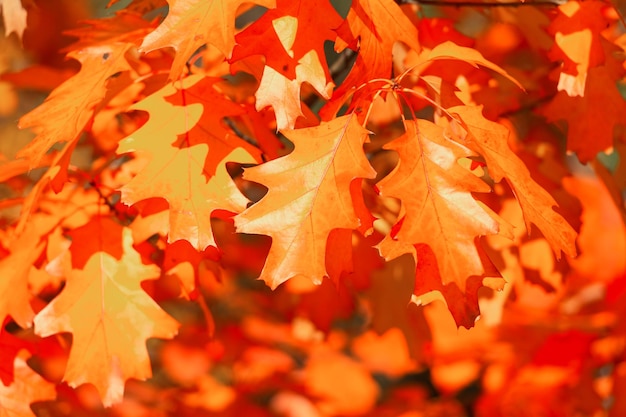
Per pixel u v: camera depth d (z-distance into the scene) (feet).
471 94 5.56
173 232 4.81
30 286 5.49
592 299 6.25
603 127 5.34
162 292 5.97
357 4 4.75
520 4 5.56
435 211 4.65
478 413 6.45
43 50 7.16
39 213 5.31
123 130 5.71
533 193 4.74
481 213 4.65
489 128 4.78
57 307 5.10
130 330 5.11
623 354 6.25
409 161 4.68
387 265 6.03
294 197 4.65
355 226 4.64
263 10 7.56
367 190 5.74
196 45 4.63
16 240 5.26
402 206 4.65
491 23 5.96
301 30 4.81
